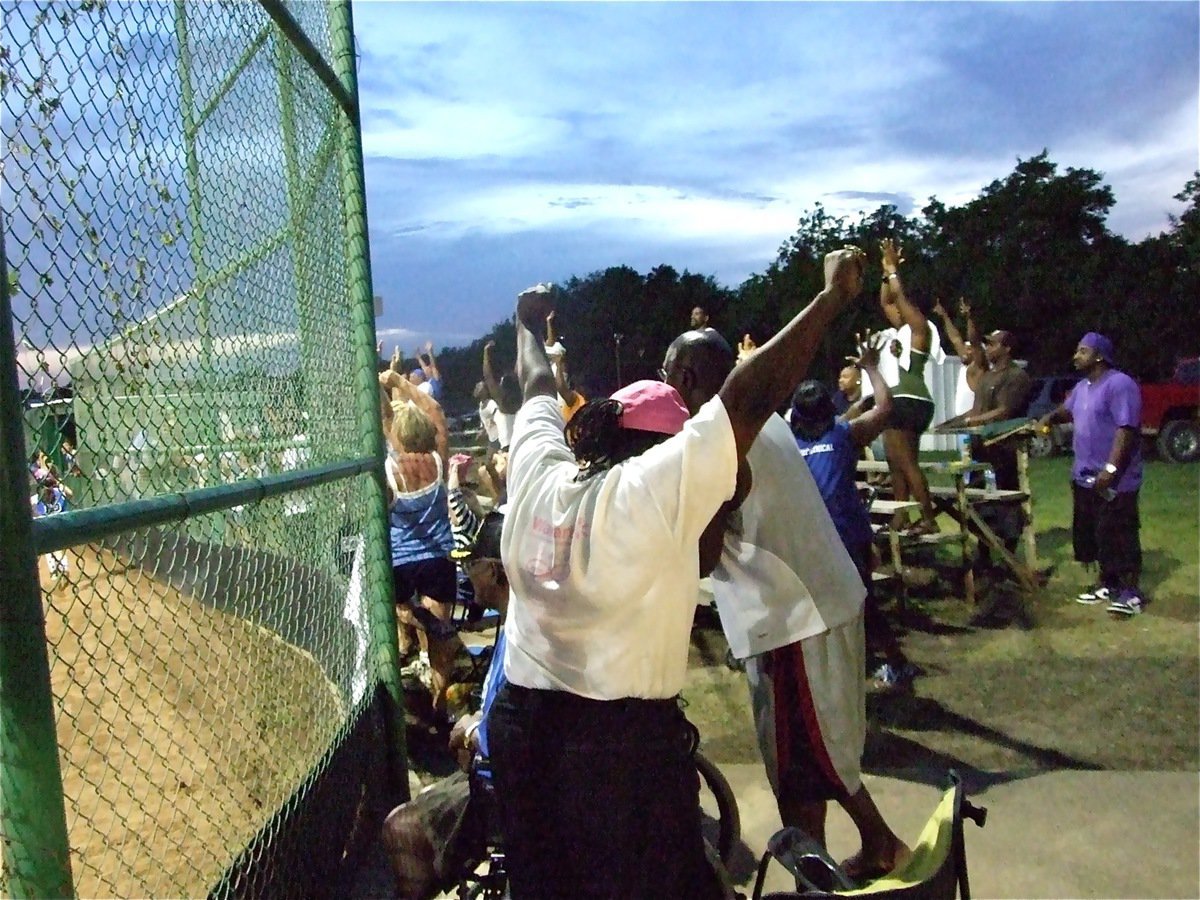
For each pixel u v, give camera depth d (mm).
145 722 3184
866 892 1942
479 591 2463
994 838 3809
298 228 3738
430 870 2398
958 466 7539
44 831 1603
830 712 3064
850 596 3041
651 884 1746
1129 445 6965
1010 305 35938
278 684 3385
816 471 4703
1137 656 6086
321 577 3803
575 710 1761
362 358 4180
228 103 3139
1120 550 7062
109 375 2301
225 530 3074
